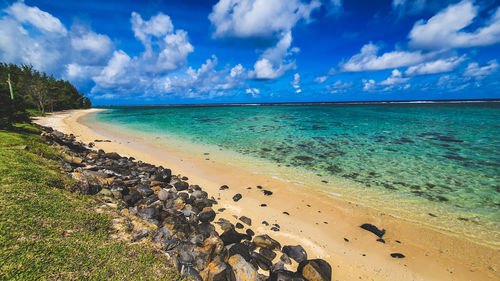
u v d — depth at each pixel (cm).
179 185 984
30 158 772
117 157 1423
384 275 536
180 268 421
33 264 320
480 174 1234
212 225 665
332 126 3244
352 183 1116
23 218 409
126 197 765
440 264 576
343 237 679
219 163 1446
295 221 761
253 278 451
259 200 914
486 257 602
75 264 345
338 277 523
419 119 3941
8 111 1424
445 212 843
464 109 6203
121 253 404
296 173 1254
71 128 3017
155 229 529
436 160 1490
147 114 6806
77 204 527
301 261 529
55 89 6881
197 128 3216
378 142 2083
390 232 712
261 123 3778
